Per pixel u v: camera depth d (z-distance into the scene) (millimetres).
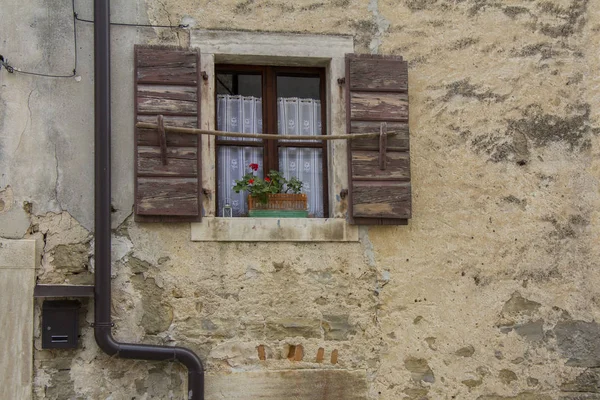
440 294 4879
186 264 4625
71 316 4418
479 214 4988
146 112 4613
